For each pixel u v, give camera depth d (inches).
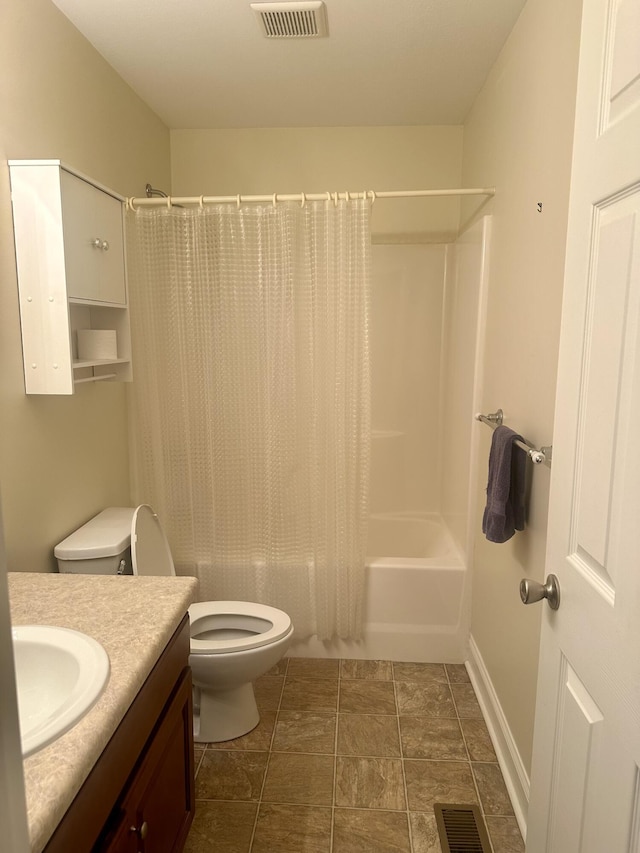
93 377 71.7
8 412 62.0
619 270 32.3
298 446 95.3
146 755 45.8
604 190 34.4
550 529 43.3
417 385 130.4
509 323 79.8
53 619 49.1
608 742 32.9
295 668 101.0
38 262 62.6
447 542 119.1
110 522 78.9
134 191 99.3
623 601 31.3
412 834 67.1
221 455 96.0
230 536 98.6
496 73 88.7
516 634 73.1
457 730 85.2
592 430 36.0
